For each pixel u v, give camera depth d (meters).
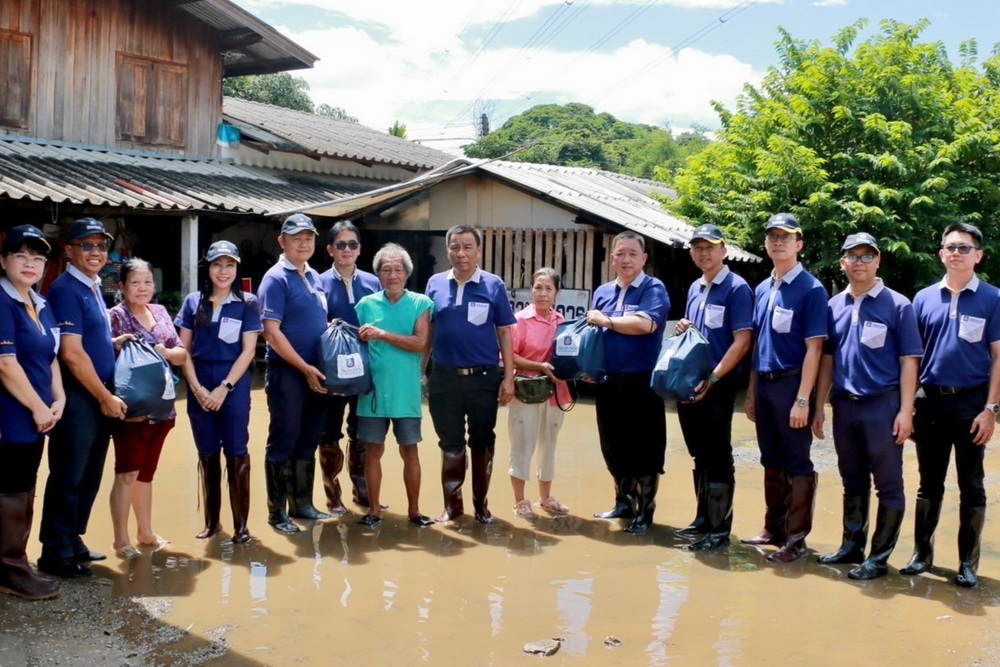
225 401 6.01
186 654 4.36
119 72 14.83
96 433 5.25
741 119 15.48
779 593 5.30
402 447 6.51
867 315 5.54
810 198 13.37
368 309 6.48
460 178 14.23
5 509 4.81
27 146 13.29
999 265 14.09
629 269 6.55
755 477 8.15
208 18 15.77
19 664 4.16
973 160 14.05
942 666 4.36
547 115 40.72
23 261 4.67
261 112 20.47
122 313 5.68
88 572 5.32
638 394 6.47
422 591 5.25
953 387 5.41
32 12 13.63
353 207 14.55
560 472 8.27
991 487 7.80
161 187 13.17
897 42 14.88
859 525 5.80
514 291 13.88
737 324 6.05
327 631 4.66
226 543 6.04
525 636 4.64
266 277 6.27
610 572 5.64
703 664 4.35
